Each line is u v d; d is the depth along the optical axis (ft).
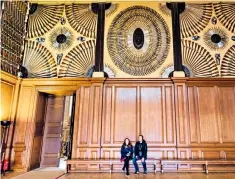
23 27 20.58
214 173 16.34
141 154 16.40
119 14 20.97
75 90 19.43
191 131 17.88
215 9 20.63
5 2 17.75
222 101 18.40
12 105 18.42
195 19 20.49
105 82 19.17
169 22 20.56
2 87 17.28
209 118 18.10
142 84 19.04
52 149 19.93
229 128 17.89
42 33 20.80
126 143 16.72
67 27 20.81
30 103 18.84
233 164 17.19
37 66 20.08
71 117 18.80
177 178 14.51
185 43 19.99
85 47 20.27
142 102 18.67
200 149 17.49
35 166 18.71
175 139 17.71
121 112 18.56
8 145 17.72
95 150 17.74
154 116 18.35
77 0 21.07
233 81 18.58
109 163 16.74
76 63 20.01
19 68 19.70
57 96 21.03
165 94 18.71
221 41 19.93
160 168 17.22
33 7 21.34
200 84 18.81
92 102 18.61
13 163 17.66
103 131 18.16
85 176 15.38
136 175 15.67
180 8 20.83
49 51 20.36
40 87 19.35
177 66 19.42
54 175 15.80
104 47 20.22
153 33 20.43
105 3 21.21
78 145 17.84
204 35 20.10
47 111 20.76
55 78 19.24
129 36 20.48
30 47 20.49
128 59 19.98
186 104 18.28
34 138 18.53
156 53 19.97
